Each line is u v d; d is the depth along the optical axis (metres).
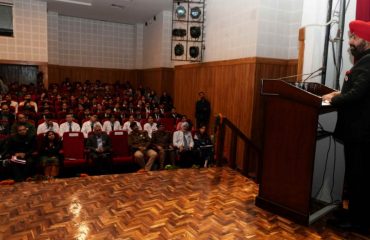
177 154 3.29
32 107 3.99
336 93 1.37
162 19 6.07
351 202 1.32
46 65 5.79
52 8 6.29
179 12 4.58
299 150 1.37
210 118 4.20
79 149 2.93
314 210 1.51
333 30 2.05
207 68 4.29
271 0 3.30
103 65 7.55
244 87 3.50
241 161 3.47
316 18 2.16
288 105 1.39
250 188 1.92
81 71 7.31
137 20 7.05
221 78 3.96
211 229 1.35
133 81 7.62
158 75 6.34
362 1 1.80
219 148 2.49
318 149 1.57
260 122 3.43
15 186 1.87
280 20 3.37
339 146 1.62
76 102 4.88
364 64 1.20
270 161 1.51
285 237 1.29
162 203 1.65
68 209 1.55
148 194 1.78
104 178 2.07
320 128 1.53
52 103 4.53
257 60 3.31
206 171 2.30
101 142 3.01
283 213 1.46
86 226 1.37
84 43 7.29
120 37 7.62
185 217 1.48
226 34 3.90
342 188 1.63
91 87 6.57
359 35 1.25
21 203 1.61
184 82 4.96
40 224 1.38
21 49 5.58
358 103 1.22
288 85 1.36
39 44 5.70
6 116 3.38
